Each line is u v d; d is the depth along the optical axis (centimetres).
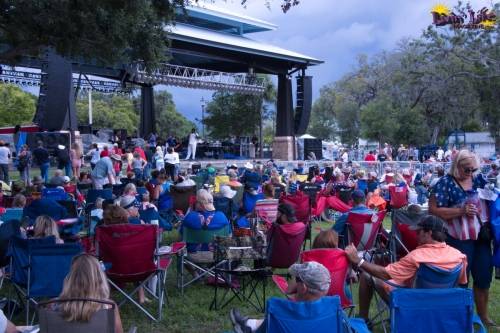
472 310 390
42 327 354
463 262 474
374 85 6166
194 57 3691
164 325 593
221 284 734
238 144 3603
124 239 564
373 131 5247
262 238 673
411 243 651
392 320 388
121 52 1130
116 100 7475
